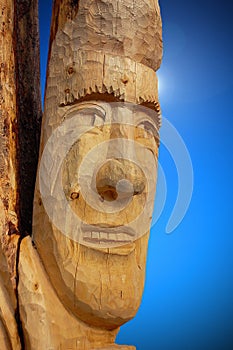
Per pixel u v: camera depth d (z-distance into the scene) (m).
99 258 1.24
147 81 1.31
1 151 1.31
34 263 1.24
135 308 1.27
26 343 1.20
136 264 1.29
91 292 1.21
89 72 1.26
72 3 1.31
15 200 1.32
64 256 1.22
